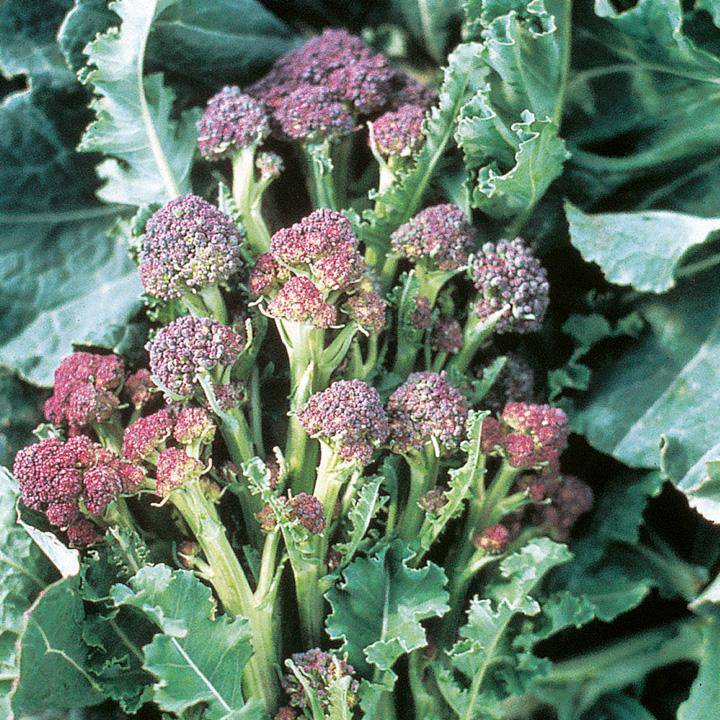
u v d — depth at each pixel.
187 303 0.70
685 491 0.72
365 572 0.70
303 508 0.67
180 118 0.80
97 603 0.69
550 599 0.74
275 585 0.69
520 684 0.73
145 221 0.75
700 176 0.77
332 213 0.69
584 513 0.79
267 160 0.73
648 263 0.74
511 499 0.72
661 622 0.79
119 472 0.68
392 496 0.71
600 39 0.74
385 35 0.83
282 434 0.73
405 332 0.72
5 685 0.70
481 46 0.72
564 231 0.79
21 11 0.82
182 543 0.71
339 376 0.71
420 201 0.75
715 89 0.74
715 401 0.74
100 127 0.77
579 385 0.77
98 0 0.76
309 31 0.85
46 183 0.83
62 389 0.71
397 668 0.73
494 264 0.72
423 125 0.73
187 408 0.68
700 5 0.72
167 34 0.77
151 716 0.72
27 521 0.71
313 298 0.67
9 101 0.82
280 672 0.70
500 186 0.73
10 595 0.70
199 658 0.67
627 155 0.77
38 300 0.81
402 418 0.69
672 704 0.80
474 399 0.73
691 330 0.76
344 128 0.75
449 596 0.72
